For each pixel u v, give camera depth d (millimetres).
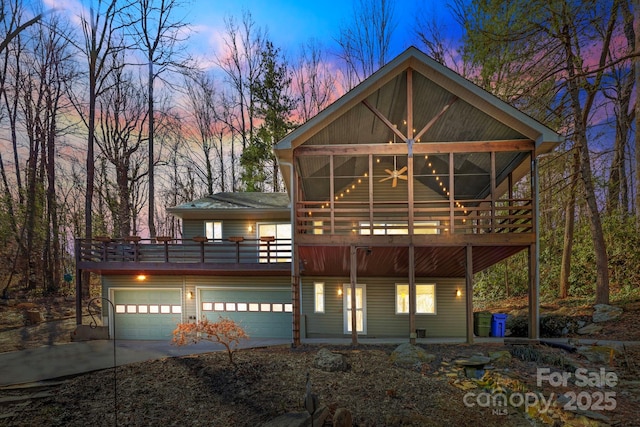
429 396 6738
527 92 13711
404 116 11391
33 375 8281
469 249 10344
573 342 9609
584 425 5516
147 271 13375
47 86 23719
